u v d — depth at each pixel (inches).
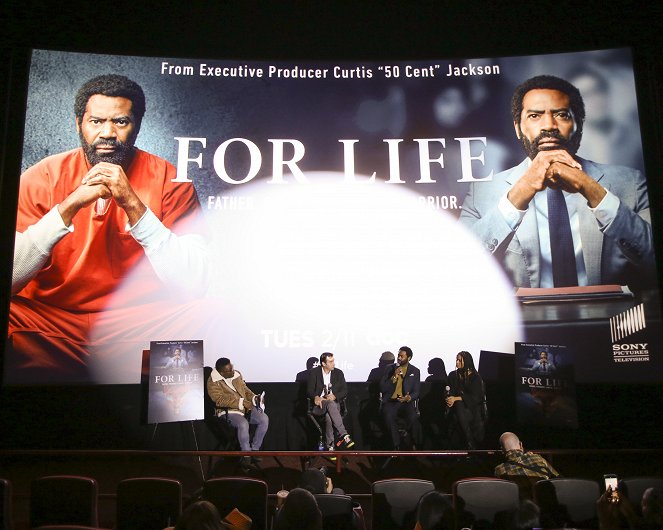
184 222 280.8
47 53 285.4
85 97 284.8
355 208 283.0
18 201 275.0
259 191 283.4
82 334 270.1
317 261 279.0
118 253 277.0
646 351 264.1
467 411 254.2
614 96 283.4
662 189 278.1
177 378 244.7
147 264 277.3
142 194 281.3
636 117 280.7
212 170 284.7
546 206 279.9
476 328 273.9
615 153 279.7
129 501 154.4
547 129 284.4
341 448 243.6
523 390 249.8
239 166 285.1
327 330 273.9
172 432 262.8
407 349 259.6
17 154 284.0
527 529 108.2
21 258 271.7
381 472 240.8
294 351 272.2
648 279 269.4
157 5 293.3
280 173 284.8
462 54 299.1
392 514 159.8
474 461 249.0
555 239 277.0
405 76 292.2
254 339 273.0
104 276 274.7
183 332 273.3
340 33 299.6
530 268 276.7
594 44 294.2
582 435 262.4
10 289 269.1
